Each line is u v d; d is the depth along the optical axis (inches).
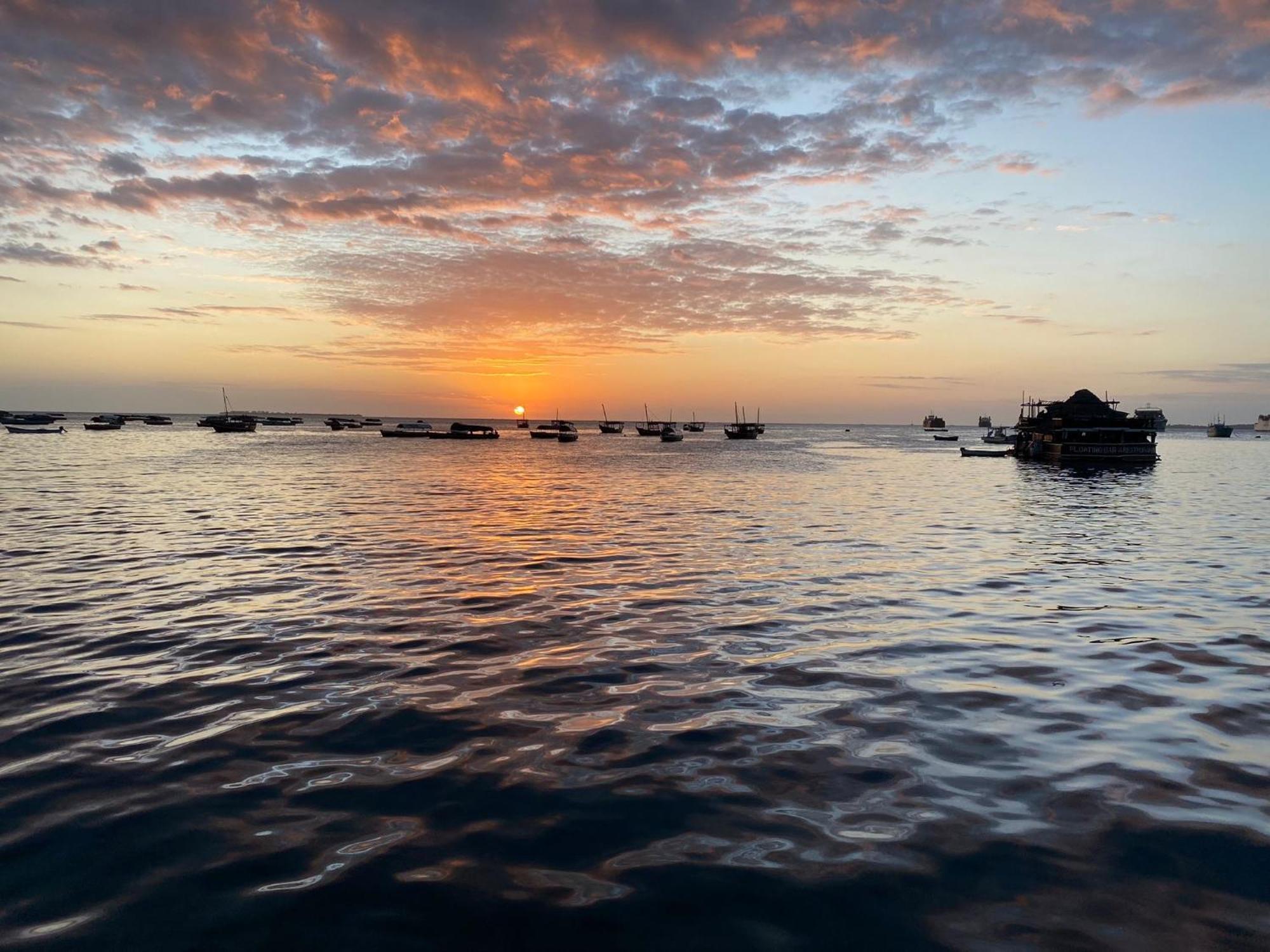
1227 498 1481.3
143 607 532.4
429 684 379.9
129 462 2356.1
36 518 1015.0
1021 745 303.4
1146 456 2662.4
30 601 549.3
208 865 219.3
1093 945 184.4
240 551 768.3
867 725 325.7
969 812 249.3
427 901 203.0
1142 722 328.5
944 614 525.3
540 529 962.1
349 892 206.4
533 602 555.5
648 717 335.9
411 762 289.1
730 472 2298.2
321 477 1866.4
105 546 792.9
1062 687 374.0
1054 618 516.4
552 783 271.6
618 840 233.5
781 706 348.8
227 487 1518.2
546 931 191.0
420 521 1026.7
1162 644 453.4
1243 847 227.3
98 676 387.2
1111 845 228.4
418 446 4306.1
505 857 224.2
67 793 262.7
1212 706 347.3
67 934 189.5
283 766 285.3
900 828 239.1
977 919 194.5
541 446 4916.3
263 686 374.0
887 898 203.3
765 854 224.7
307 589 594.9
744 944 185.8
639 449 4434.1
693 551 792.9
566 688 374.3
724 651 437.1
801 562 729.0
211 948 184.7
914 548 826.8
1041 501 1396.4
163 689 368.5
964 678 389.4
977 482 1929.1
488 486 1656.0
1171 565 725.9
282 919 195.3
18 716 333.1
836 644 451.5
